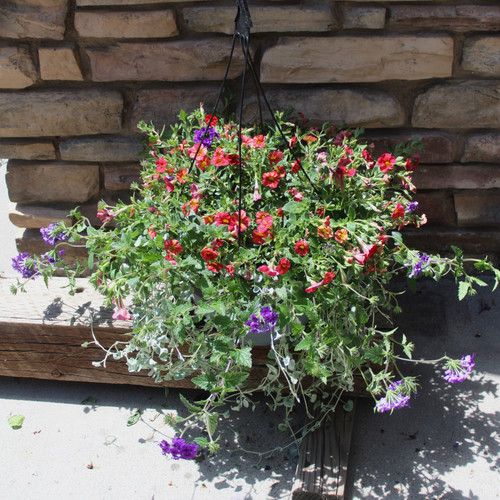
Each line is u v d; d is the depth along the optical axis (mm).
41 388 2709
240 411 2551
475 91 2676
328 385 2457
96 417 2564
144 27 2576
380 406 2006
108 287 2248
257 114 2727
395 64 2617
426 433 2430
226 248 2088
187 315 2014
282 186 2264
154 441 2455
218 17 2557
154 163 2557
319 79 2650
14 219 3006
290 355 2148
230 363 2102
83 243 3010
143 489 2277
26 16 2566
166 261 2025
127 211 2322
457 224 2979
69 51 2623
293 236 2107
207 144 2375
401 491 2236
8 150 2854
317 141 2441
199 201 2225
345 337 2023
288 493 2250
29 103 2736
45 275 2477
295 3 2531
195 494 2258
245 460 2371
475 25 2551
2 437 2480
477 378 2627
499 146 2779
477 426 2441
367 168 2355
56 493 2270
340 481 2191
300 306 1997
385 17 2547
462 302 2996
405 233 2988
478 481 2250
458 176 2854
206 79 2688
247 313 1975
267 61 2615
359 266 2055
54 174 2906
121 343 2484
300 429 2385
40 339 2523
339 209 2176
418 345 2781
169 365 2203
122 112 2758
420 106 2713
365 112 2717
